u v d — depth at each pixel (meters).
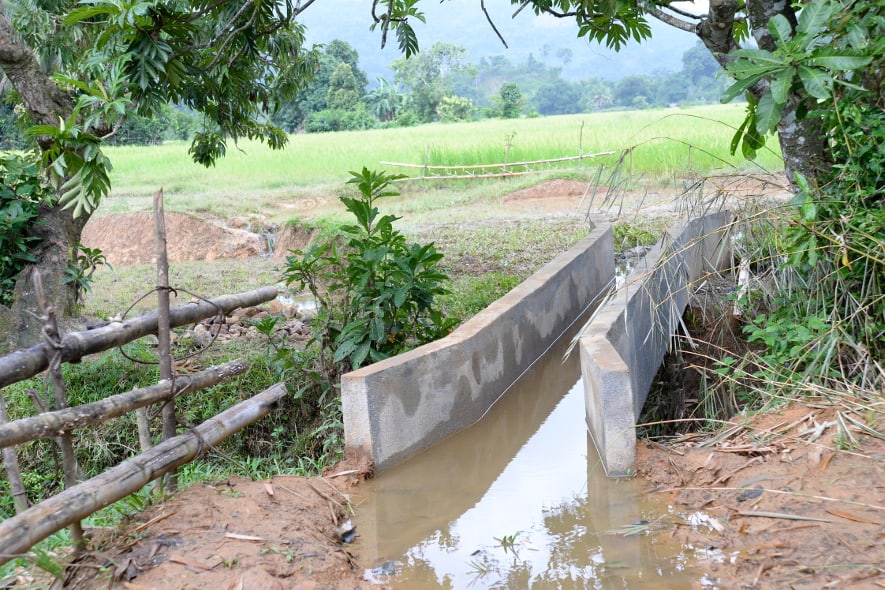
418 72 85.94
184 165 28.80
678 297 7.96
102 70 7.03
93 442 6.82
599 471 4.68
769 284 6.41
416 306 6.52
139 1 6.18
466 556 3.82
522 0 8.57
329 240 10.84
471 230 14.82
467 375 5.82
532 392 6.64
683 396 7.09
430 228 15.36
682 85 108.38
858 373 5.10
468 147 26.77
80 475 5.94
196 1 7.73
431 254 6.27
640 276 6.28
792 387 5.01
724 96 4.88
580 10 8.35
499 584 3.54
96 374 7.43
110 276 13.24
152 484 4.39
